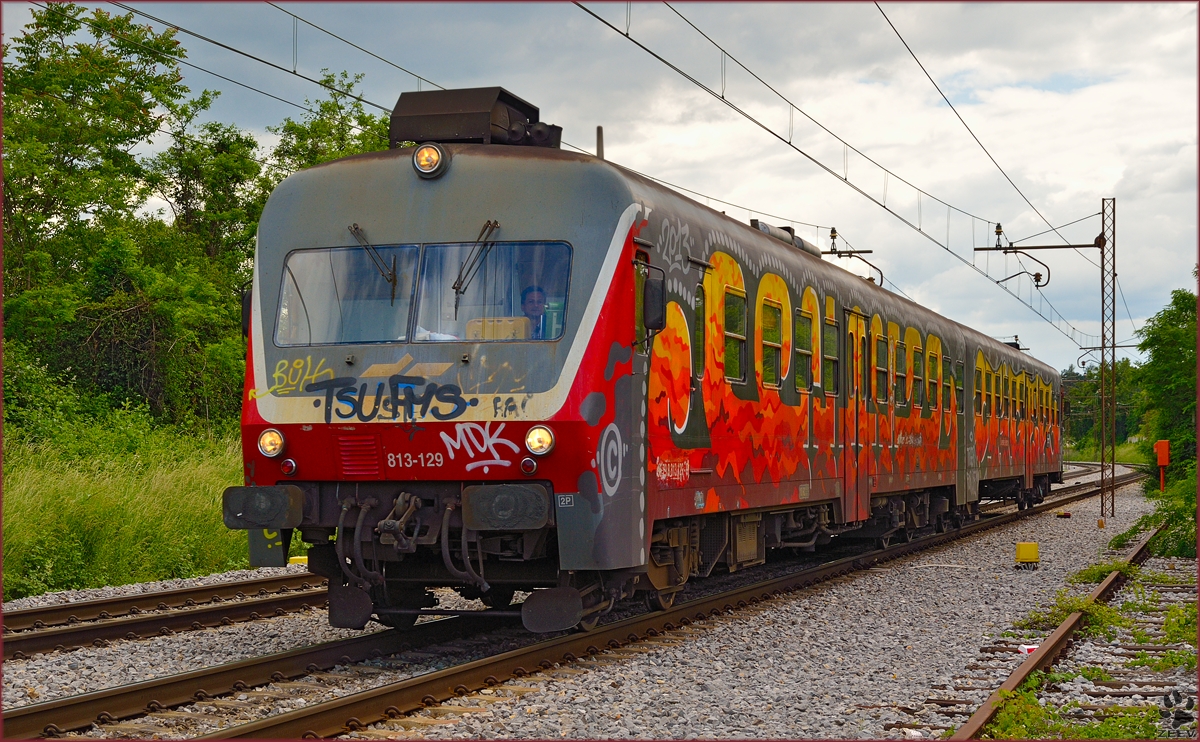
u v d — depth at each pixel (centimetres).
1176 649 922
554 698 696
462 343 794
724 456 1026
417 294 812
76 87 2719
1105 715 679
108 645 880
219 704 674
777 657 862
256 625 1005
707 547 1070
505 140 900
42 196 2436
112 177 2619
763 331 1143
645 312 820
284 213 860
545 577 829
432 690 681
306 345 821
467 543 787
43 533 1253
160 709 656
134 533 1378
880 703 705
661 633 951
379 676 772
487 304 803
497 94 899
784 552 1716
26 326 2200
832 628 1010
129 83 2848
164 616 958
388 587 873
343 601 841
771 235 1277
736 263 1073
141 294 2348
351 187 852
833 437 1370
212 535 1488
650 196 894
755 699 710
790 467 1214
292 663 764
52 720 603
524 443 770
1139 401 4541
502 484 777
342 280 830
